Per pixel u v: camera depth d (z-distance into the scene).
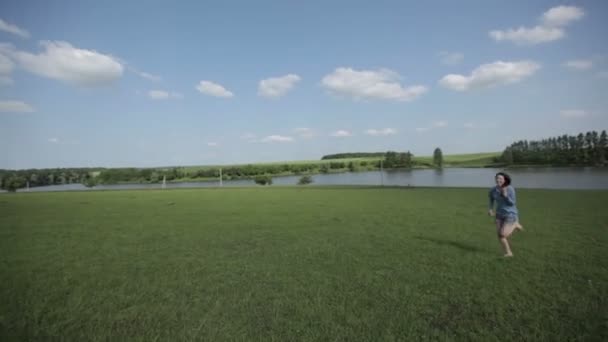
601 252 9.11
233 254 9.98
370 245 10.76
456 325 5.18
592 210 17.56
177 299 6.50
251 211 20.67
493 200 9.03
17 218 18.75
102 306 6.20
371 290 6.72
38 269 8.62
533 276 7.24
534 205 20.20
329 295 6.52
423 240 11.28
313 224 15.20
